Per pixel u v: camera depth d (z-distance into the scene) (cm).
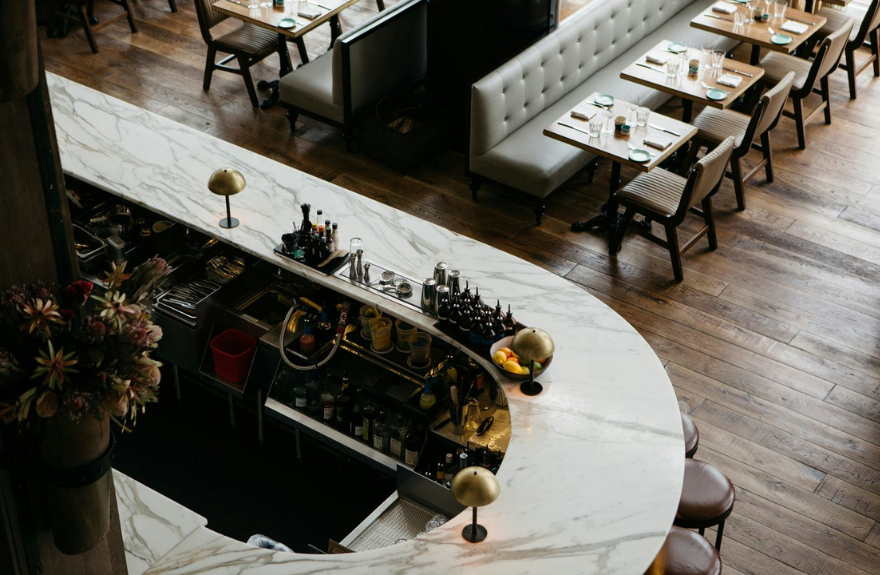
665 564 388
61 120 605
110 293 249
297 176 572
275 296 565
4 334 240
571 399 432
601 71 788
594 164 732
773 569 473
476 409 492
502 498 387
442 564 361
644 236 648
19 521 262
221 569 364
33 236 244
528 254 671
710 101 684
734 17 772
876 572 471
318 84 756
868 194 730
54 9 867
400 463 502
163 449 547
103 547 297
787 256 670
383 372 515
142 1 955
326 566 363
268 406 534
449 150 782
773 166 758
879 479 517
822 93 789
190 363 559
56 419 246
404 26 771
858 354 593
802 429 544
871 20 793
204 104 814
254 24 804
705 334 607
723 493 423
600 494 388
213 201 545
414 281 495
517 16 736
